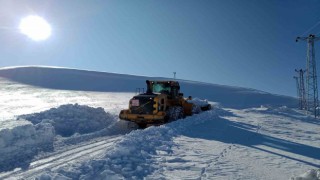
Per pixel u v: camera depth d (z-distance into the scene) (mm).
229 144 11742
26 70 75750
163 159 8695
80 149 10047
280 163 9328
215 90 72188
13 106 35781
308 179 7117
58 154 9344
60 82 65875
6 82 62625
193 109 20625
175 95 19125
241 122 20156
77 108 15594
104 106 33156
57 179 6484
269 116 27391
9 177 7199
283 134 16281
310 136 16344
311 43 35750
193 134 13398
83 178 6695
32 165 8156
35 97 45344
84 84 65875
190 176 7383
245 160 9383
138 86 68562
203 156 9438
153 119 15086
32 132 10148
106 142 11273
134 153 8789
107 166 7402
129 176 7074
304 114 36094
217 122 18547
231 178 7500
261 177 7781
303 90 50156
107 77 76750
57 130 13039
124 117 15383
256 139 13547
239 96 65625
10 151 8891
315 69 36156
